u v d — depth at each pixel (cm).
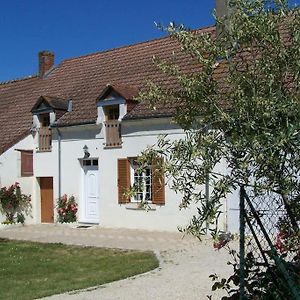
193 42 575
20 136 2406
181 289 970
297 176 514
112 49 2677
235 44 552
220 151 527
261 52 539
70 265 1331
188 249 1466
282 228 597
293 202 555
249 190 590
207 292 933
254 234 612
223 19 561
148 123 1948
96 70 2598
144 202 594
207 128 542
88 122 2144
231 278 629
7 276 1215
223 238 618
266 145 488
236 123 515
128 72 2383
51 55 2961
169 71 596
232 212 1634
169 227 1891
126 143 2028
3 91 3109
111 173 2081
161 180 561
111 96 2081
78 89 2502
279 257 574
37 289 1057
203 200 543
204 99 557
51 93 2666
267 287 595
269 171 513
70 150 2241
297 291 555
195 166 527
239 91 516
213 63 564
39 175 2359
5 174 2370
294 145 491
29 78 3039
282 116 500
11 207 2366
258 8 544
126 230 1983
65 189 2259
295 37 525
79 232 1991
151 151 554
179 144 524
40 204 2388
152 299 909
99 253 1493
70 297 961
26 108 2723
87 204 2211
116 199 2062
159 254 1409
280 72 527
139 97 616
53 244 1702
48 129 2334
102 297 947
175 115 600
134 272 1176
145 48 2502
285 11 539
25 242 1778
